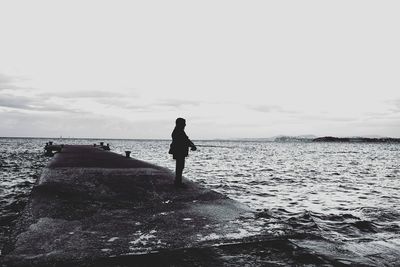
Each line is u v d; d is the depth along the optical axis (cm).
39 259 302
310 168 3494
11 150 6488
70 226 421
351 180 2320
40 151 6212
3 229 793
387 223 938
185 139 810
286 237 382
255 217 481
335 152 9844
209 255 320
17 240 359
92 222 444
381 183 2145
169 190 739
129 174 1027
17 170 2481
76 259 304
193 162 4206
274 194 1570
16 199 1236
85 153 2312
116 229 409
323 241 369
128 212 510
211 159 5041
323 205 1271
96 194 668
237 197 1455
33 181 1819
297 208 1198
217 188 1752
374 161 5150
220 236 381
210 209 537
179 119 816
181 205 570
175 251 330
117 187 766
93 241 358
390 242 712
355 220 969
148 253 323
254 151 9462
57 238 367
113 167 1254
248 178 2323
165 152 7875
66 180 860
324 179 2362
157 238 372
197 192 716
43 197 623
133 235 383
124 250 330
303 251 333
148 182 862
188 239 369
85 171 1091
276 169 3262
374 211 1143
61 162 1474
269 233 394
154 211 519
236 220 461
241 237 377
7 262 294
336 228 863
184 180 925
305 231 407
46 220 450
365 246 528
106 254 318
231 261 305
